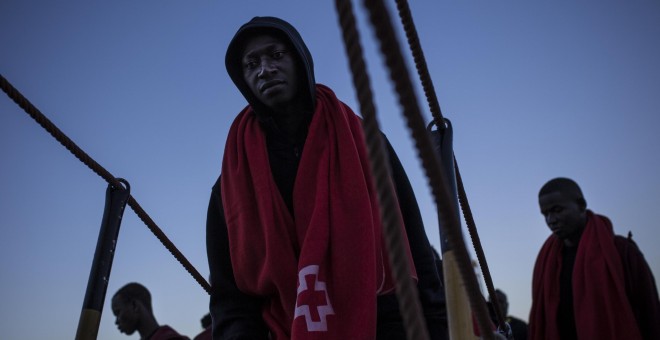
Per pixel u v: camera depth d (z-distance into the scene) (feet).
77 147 6.81
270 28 7.96
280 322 7.43
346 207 7.42
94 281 6.97
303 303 6.86
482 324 4.42
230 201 7.93
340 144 7.79
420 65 6.24
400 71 2.59
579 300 16.99
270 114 8.18
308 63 8.08
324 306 6.89
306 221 7.50
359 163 7.68
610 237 17.37
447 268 5.96
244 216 7.71
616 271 16.67
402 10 5.65
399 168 8.05
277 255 7.37
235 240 7.72
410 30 5.90
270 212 7.57
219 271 7.94
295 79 7.98
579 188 18.03
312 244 7.15
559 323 17.67
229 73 8.32
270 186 7.75
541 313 18.03
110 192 7.63
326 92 8.30
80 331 6.68
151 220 8.68
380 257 7.40
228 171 8.14
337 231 7.28
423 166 3.08
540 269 18.43
